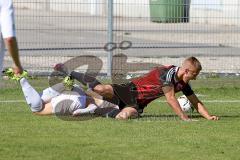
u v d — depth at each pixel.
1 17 23.17
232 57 59.44
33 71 48.91
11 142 28.00
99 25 79.19
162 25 68.56
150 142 28.39
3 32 23.16
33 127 31.33
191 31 68.00
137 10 78.06
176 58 58.16
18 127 31.28
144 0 77.50
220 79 49.47
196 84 48.22
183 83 34.38
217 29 71.38
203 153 26.61
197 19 69.00
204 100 42.16
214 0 71.88
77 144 27.80
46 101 34.56
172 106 34.16
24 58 55.50
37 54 57.00
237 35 71.44
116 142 28.33
